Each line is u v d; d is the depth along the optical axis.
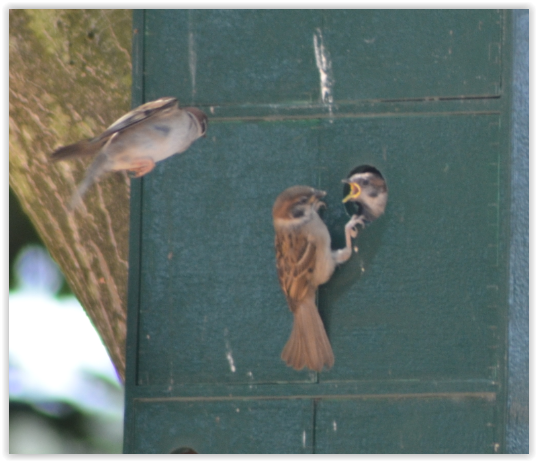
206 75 12.40
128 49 13.55
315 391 11.88
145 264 12.27
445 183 12.04
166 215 12.30
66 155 10.53
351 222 11.91
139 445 12.01
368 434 11.79
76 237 13.48
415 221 12.00
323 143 12.18
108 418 14.68
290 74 12.31
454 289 11.90
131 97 12.51
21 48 13.67
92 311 13.49
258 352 12.01
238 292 12.12
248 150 12.27
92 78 13.55
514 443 11.64
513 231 11.91
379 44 12.26
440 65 12.17
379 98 12.17
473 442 11.69
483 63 12.12
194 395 11.99
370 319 11.91
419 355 11.84
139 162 10.72
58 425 14.60
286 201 11.72
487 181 12.02
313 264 11.70
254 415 11.93
